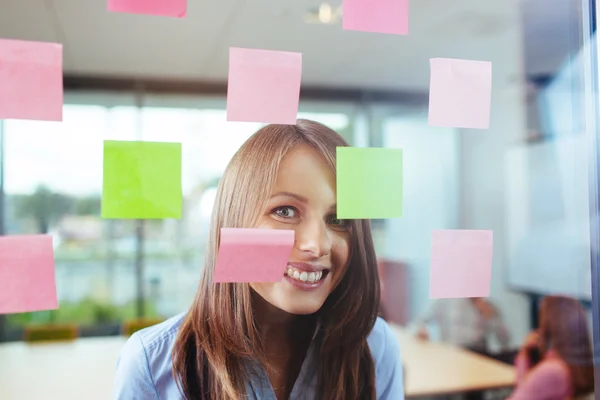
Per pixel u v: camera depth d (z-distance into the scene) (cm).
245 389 65
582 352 99
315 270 67
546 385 99
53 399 72
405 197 85
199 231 67
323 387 69
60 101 56
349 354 70
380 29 64
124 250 76
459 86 67
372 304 71
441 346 90
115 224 75
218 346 65
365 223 71
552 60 95
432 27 86
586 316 98
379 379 74
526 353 99
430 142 87
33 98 55
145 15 75
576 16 87
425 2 85
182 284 70
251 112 60
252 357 66
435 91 66
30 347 76
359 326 71
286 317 67
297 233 66
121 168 58
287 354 67
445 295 67
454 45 89
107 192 57
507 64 95
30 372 74
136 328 75
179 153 60
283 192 66
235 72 59
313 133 68
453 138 89
